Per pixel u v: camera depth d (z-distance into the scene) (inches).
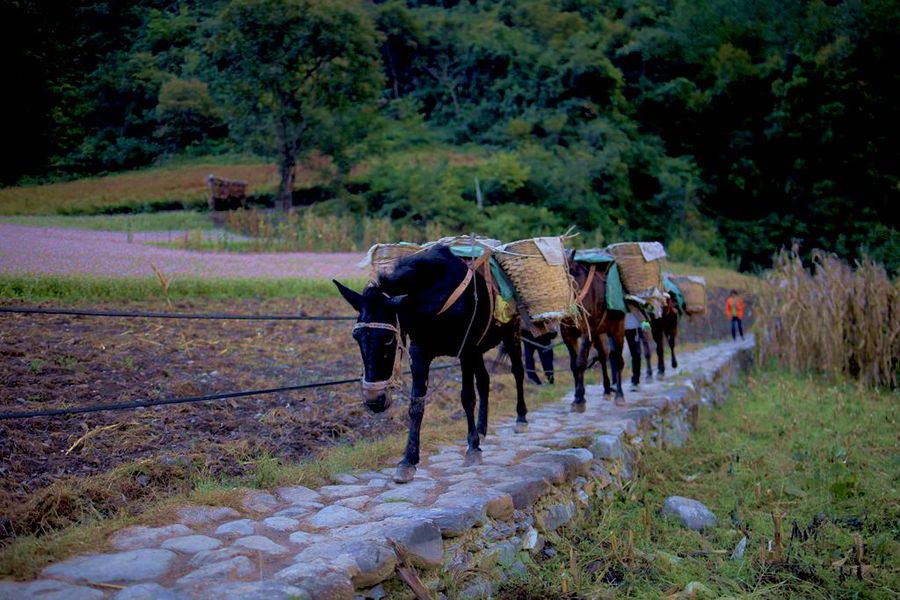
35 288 417.4
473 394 224.7
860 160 1932.8
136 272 497.4
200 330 399.5
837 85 1977.1
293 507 177.5
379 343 181.8
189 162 1451.8
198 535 150.9
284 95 1263.5
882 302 488.4
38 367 271.4
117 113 1312.7
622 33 2460.6
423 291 200.5
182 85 1353.3
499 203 1499.8
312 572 126.3
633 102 2207.2
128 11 1322.6
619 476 256.2
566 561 187.0
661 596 171.3
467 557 163.2
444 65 2475.4
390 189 1334.9
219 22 1189.1
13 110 733.9
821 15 2236.7
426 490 192.5
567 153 1738.4
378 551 140.3
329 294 563.5
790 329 531.2
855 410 395.9
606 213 1648.6
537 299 222.4
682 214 1827.0
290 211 1112.2
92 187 1085.8
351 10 1256.8
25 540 138.8
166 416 246.8
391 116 2308.1
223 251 789.2
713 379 461.7
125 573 126.5
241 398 284.0
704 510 232.7
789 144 2014.0
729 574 189.2
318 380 333.4
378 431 277.1
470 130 2169.0
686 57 2289.6
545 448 246.4
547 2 2800.2
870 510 239.1
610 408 330.6
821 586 183.8
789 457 303.7
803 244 1881.2
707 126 2188.7
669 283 476.1
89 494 174.7
